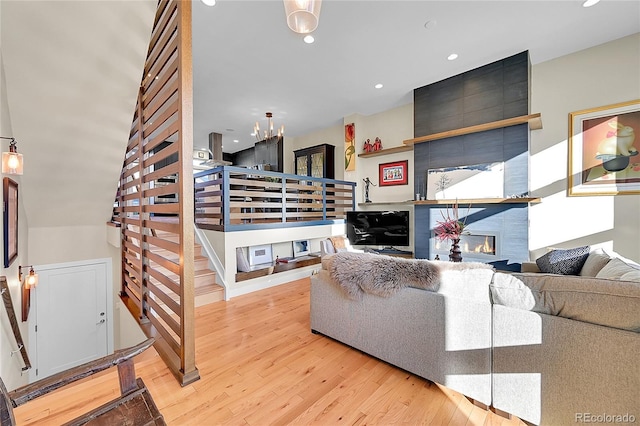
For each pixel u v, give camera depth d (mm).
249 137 7672
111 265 4711
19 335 2451
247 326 2773
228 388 1808
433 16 2980
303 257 5148
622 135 3383
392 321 1938
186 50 1901
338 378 1893
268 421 1528
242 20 2984
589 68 3584
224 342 2428
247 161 9164
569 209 3725
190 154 1929
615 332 1201
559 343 1333
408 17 2988
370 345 2082
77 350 4402
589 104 3588
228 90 4746
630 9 2893
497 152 3934
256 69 4059
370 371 1966
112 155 3305
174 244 2066
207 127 6762
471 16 2990
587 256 2359
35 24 1961
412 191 5375
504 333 1489
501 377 1501
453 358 1662
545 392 1372
